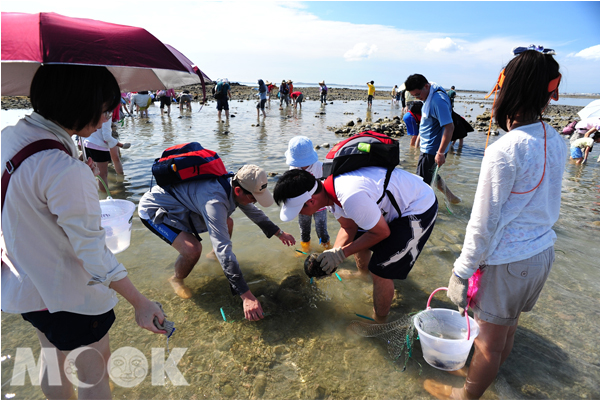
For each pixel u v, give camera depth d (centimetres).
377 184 231
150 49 141
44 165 133
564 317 280
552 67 158
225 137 1030
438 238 413
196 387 218
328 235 382
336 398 213
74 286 152
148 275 332
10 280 153
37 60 119
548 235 173
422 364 239
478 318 186
